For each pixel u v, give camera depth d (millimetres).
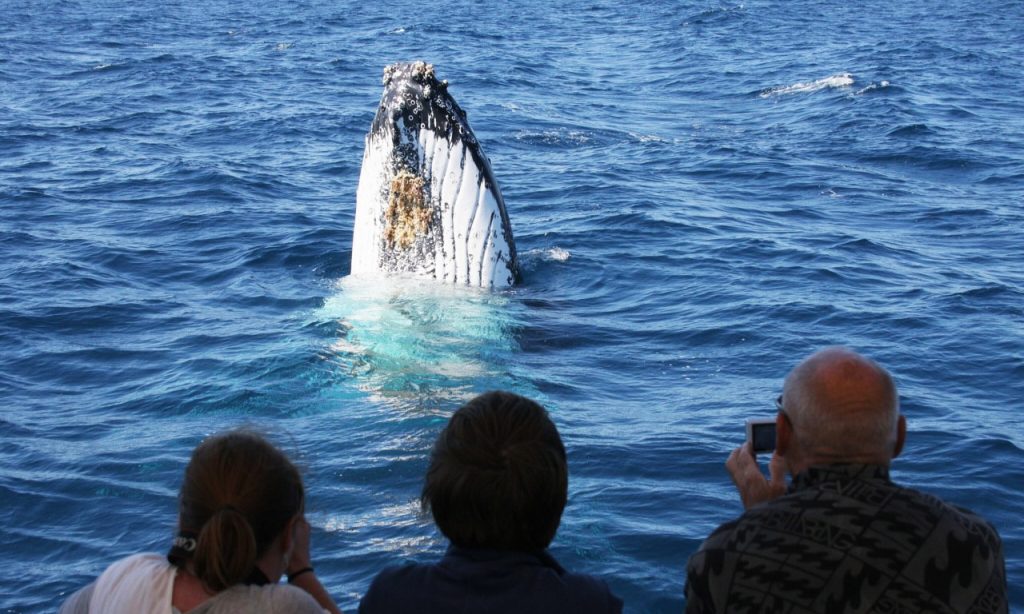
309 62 66938
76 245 26078
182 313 21016
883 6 107375
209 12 100125
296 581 6754
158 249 25844
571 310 21203
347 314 19750
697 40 81562
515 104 52031
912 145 41844
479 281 20703
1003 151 41031
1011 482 13945
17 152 38688
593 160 38938
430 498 6332
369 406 15867
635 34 86125
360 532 12219
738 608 5832
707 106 53250
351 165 37094
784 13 100375
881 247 26953
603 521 12555
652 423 15648
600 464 14172
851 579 5715
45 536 12422
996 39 81500
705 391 17141
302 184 33875
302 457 7031
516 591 6145
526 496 6160
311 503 12922
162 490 13508
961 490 13719
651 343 19375
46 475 13891
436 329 18906
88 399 16828
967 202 32906
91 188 32719
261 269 24078
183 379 17359
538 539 6348
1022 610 10883
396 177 19531
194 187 32844
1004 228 29547
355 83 59000
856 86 56688
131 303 21609
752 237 27406
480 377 17031
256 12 100688
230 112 48250
